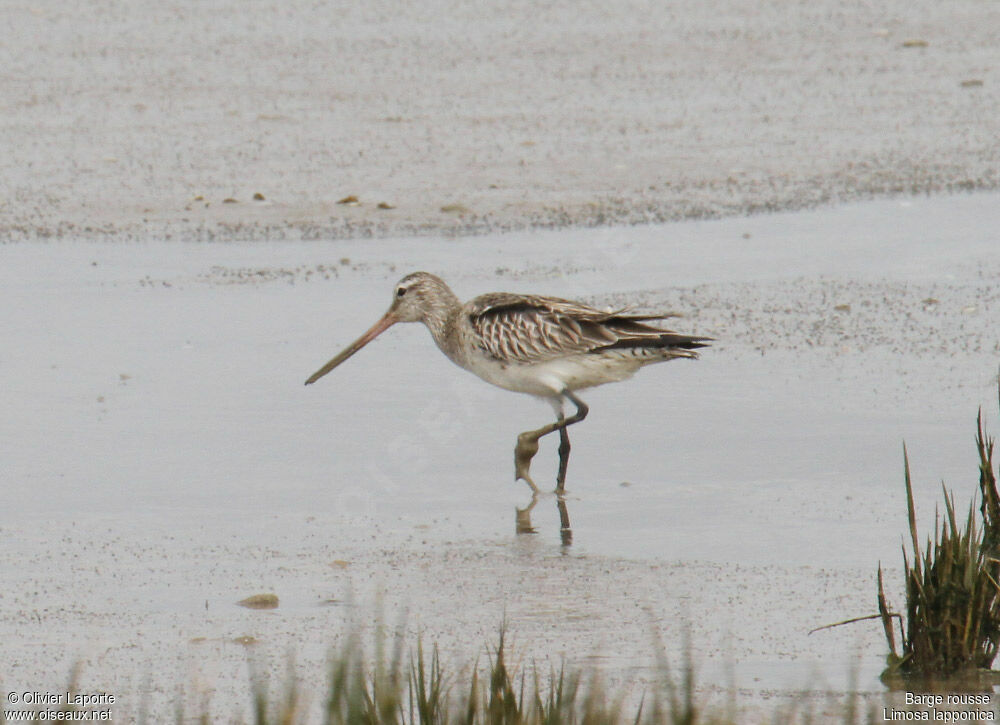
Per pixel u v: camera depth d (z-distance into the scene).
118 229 20.80
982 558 9.15
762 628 9.48
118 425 13.64
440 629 9.50
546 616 9.71
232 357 15.74
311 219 21.34
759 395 14.44
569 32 34.84
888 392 14.38
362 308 17.52
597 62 31.84
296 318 17.14
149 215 21.45
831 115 27.66
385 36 34.22
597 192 22.80
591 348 12.58
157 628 9.47
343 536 11.21
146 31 34.47
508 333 12.88
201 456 12.91
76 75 30.19
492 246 20.14
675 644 9.25
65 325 16.75
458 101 28.39
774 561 10.62
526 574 10.45
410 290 13.81
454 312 13.66
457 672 8.77
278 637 9.35
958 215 21.52
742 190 22.98
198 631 9.43
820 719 8.16
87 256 19.58
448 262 19.36
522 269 19.03
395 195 22.47
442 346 13.75
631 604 9.89
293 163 24.12
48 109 27.47
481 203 22.12
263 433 13.54
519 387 13.00
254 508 11.77
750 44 33.75
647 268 19.08
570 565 10.62
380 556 10.81
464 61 31.81
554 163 24.30
